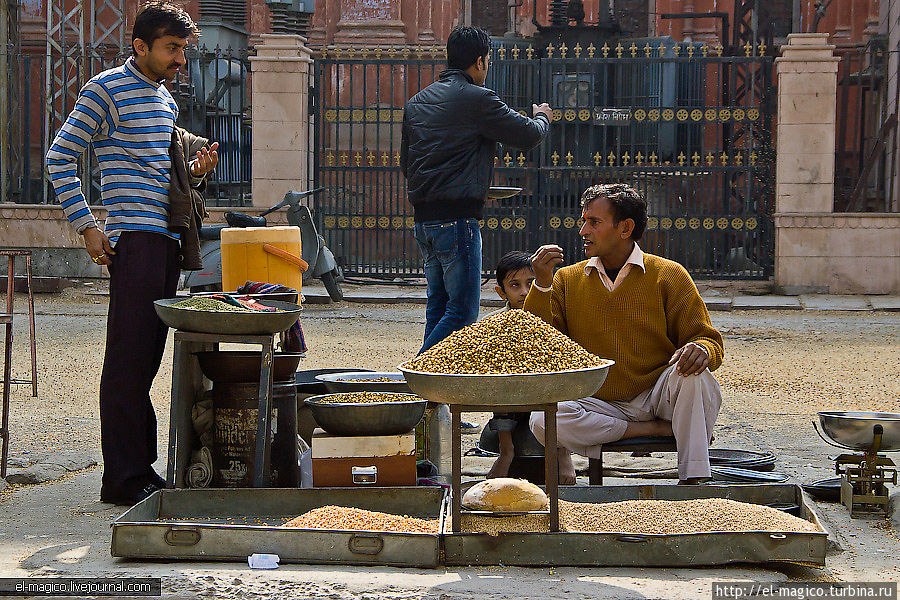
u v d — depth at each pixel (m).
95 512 4.74
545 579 3.65
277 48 17.36
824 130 16.91
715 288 17.62
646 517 4.03
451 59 6.23
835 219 16.97
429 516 4.34
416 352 10.99
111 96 4.92
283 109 17.34
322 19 22.97
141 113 4.96
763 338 12.45
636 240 5.02
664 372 4.87
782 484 4.41
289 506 4.37
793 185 17.06
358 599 3.43
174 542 3.85
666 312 4.97
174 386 4.64
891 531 4.45
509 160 17.52
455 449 3.85
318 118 17.84
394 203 20.47
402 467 4.62
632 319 4.96
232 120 18.27
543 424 4.86
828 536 4.13
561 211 17.80
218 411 4.83
